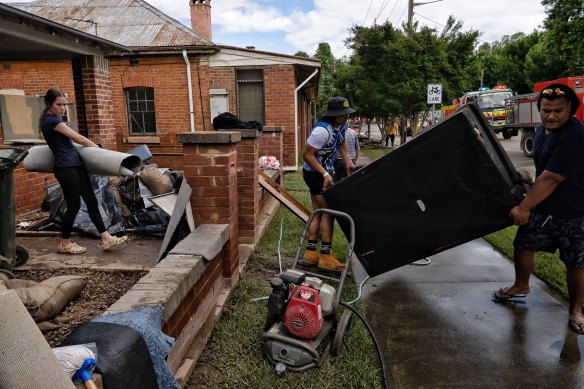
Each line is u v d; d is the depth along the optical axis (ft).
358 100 84.89
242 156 17.33
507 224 12.28
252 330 11.31
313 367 9.87
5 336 4.06
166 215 15.01
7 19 16.99
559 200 11.68
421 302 13.89
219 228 12.58
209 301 11.51
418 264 17.34
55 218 16.72
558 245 12.31
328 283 15.25
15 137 24.47
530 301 13.88
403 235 13.19
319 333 10.23
